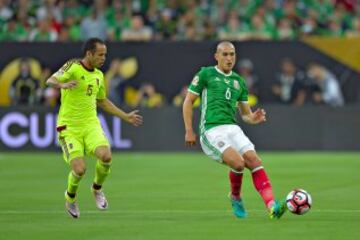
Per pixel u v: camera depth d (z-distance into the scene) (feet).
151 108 239.71
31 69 241.35
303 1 282.15
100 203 128.77
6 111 240.53
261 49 239.71
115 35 266.57
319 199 146.41
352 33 273.54
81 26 260.21
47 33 261.44
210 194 154.40
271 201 117.19
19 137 240.94
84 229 112.78
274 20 271.49
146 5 276.62
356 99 240.53
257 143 239.71
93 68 126.11
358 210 131.64
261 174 118.83
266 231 109.91
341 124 239.50
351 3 285.64
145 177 184.44
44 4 273.75
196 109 240.32
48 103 241.35
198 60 239.91
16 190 161.79
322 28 274.57
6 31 267.39
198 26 268.41
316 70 240.32
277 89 240.32
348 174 188.65
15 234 108.88
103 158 123.44
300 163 212.84
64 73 124.47
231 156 117.80
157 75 240.53
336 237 105.19
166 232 109.60
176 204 140.36
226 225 115.44
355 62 239.71
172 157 229.86
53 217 125.08
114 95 239.71
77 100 124.67
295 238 104.63
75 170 121.60
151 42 240.12
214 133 119.96
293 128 239.50
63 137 124.77
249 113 125.39
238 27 264.31
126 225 116.16
